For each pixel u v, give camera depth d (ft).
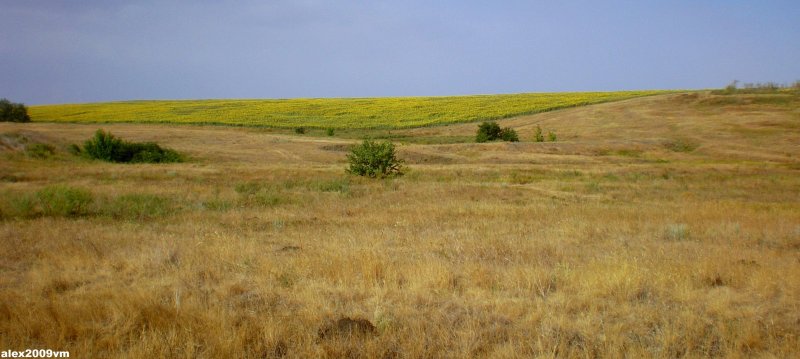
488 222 40.45
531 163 124.26
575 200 58.85
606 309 19.12
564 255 27.91
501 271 23.90
